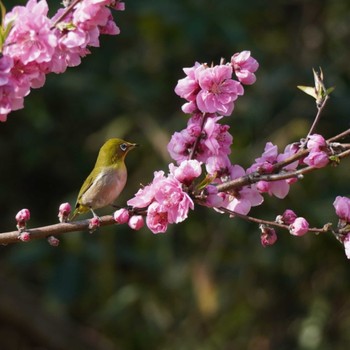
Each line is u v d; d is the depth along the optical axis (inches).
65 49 200.2
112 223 207.6
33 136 542.6
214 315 498.9
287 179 209.9
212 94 204.1
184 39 507.2
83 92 520.4
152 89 524.1
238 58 205.2
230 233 497.4
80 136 545.3
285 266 516.7
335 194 493.0
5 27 195.9
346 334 526.3
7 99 191.8
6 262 539.5
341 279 525.7
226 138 210.5
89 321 535.2
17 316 519.5
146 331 510.0
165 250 490.0
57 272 485.1
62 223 208.7
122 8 202.4
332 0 573.6
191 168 194.4
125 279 503.2
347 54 561.9
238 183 204.5
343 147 201.8
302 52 565.3
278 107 514.3
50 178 558.3
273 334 525.3
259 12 564.1
